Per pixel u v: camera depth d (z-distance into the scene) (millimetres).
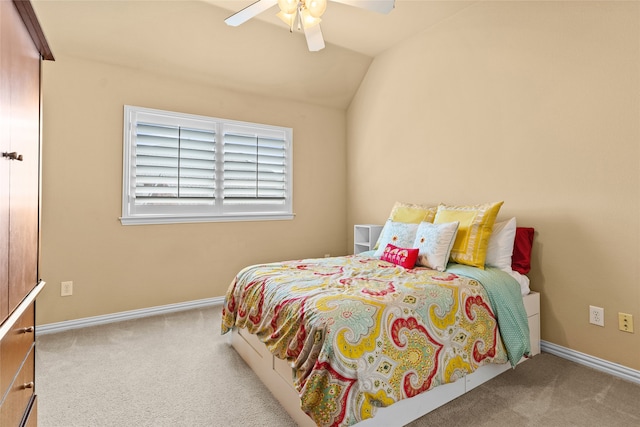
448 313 1726
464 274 2113
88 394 1820
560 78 2266
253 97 3680
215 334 2676
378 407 1409
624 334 1997
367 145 3982
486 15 2703
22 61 1121
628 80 1963
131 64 3006
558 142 2283
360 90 4074
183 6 2736
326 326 1401
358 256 2867
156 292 3162
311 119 4086
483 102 2740
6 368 1003
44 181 2688
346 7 2840
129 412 1667
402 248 2506
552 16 2303
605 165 2064
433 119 3166
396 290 1732
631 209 1961
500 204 2355
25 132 1158
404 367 1478
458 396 1759
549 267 2346
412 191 3404
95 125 2881
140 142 3094
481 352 1785
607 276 2066
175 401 1762
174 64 3129
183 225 3297
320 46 2385
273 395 1814
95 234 2891
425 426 1528
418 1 2748
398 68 3523
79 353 2322
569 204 2234
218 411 1678
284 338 1611
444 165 3070
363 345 1404
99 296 2908
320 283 1910
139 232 3082
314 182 4117
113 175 2957
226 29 3012
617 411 1650
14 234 1053
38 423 1570
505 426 1536
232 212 3592
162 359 2238
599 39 2078
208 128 3441
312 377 1348
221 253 3502
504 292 2021
